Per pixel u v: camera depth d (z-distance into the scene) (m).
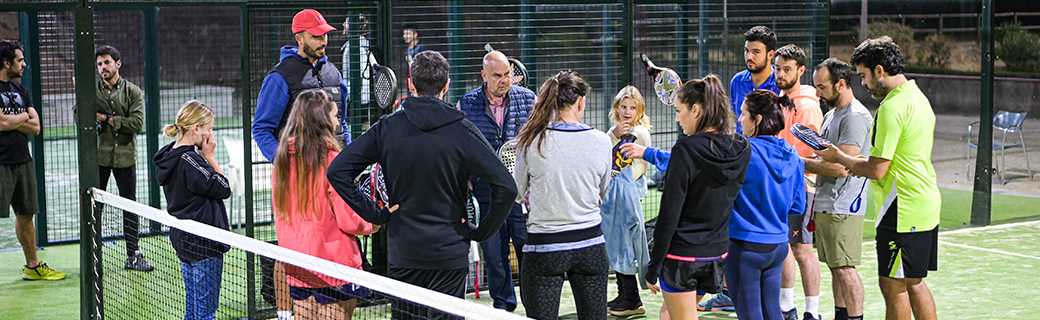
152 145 8.23
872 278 6.32
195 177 4.70
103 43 11.49
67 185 9.62
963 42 8.49
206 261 4.69
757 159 3.92
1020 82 9.41
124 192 6.98
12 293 6.08
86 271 4.83
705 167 3.70
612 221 5.27
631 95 5.11
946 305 5.66
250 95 5.33
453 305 2.75
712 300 5.53
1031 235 7.88
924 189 4.18
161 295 5.48
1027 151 9.54
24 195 6.31
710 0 7.16
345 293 4.07
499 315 2.64
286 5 5.21
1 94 6.16
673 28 7.43
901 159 4.16
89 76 4.71
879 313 5.46
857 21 7.90
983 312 5.49
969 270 6.59
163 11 12.83
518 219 5.20
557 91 3.80
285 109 4.94
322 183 3.98
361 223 4.04
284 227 4.08
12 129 6.23
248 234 5.28
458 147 3.55
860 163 4.23
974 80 8.62
